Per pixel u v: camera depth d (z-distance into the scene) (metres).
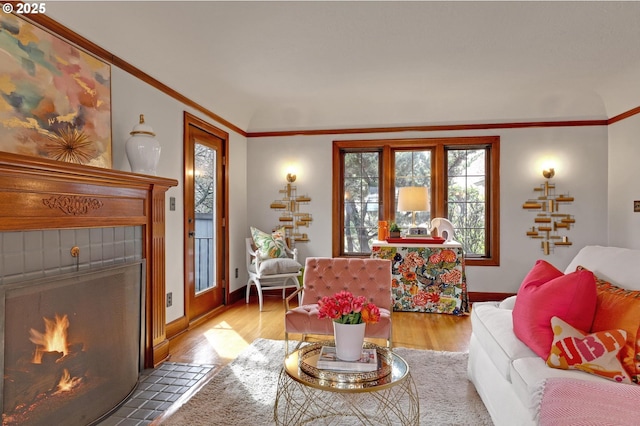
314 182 5.21
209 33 2.95
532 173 4.79
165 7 2.55
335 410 2.22
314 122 5.16
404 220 5.12
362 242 5.23
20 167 1.69
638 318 1.58
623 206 4.40
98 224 2.24
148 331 2.78
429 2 2.55
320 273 3.18
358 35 3.03
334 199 5.18
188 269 3.86
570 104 4.62
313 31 2.95
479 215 5.01
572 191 4.73
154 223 2.79
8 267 1.71
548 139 4.76
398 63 3.62
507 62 3.60
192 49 3.21
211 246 4.45
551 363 1.62
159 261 2.87
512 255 4.84
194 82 3.74
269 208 5.32
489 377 2.12
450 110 4.83
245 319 4.12
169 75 3.39
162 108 3.42
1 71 1.94
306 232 5.23
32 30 2.11
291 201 5.26
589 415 1.23
